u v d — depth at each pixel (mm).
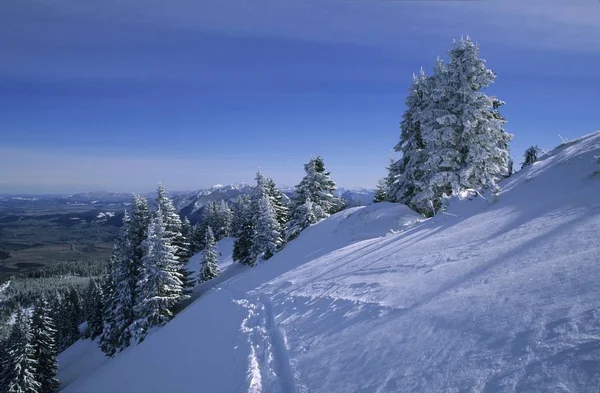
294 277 15641
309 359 6184
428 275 7121
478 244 7773
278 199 48219
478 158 19203
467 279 5961
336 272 12133
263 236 37812
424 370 4016
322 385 5031
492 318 4281
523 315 4012
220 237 79500
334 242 21922
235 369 7816
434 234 10891
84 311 72812
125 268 33906
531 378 3027
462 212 12609
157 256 29406
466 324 4461
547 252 5633
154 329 27547
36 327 30891
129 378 15328
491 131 19969
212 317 15422
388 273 8633
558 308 3820
